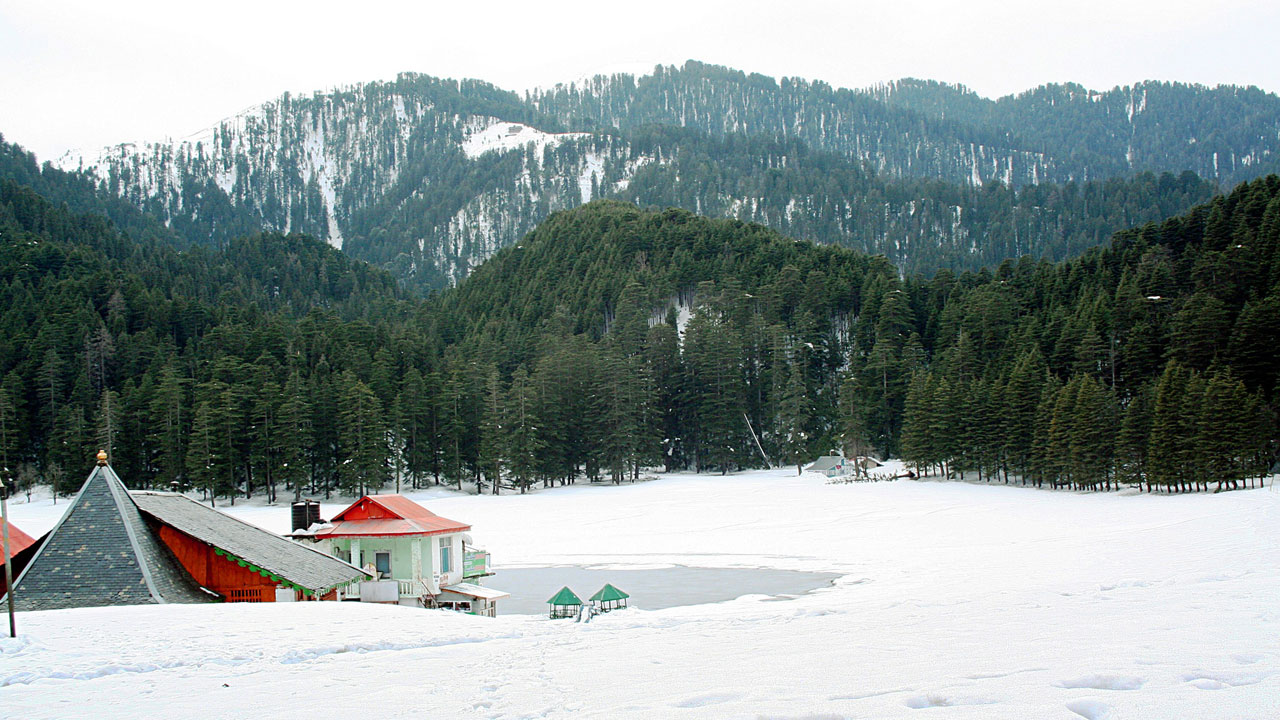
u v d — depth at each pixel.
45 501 95.31
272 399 98.50
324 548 35.28
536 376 109.19
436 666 13.77
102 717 10.65
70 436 96.00
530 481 100.38
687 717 8.96
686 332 126.62
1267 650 10.60
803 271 158.38
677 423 125.06
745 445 119.81
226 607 23.16
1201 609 14.75
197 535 26.20
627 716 9.23
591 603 30.03
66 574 24.22
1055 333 105.06
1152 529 43.88
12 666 14.18
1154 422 68.94
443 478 108.12
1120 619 14.23
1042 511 63.56
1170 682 9.14
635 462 107.25
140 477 99.56
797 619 18.44
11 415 102.31
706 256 174.00
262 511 87.88
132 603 23.41
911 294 146.38
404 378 108.81
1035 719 7.99
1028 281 143.00
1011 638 12.88
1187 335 82.06
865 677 10.43
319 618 20.84
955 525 58.66
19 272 159.38
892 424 115.50
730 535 59.91
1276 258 91.94
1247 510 47.03
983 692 9.15
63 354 116.38
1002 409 86.81
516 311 169.62
